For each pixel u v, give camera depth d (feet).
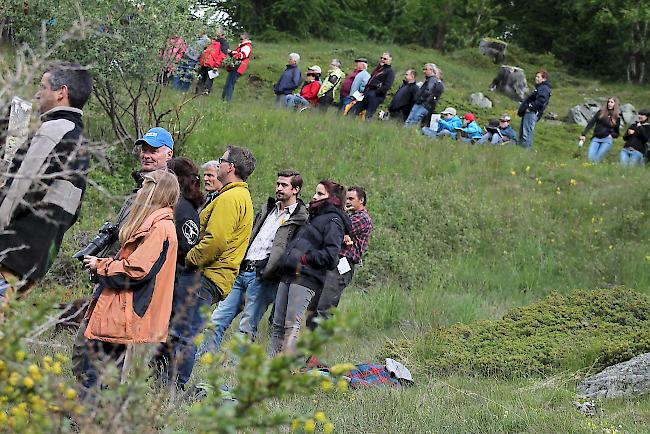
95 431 20.92
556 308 63.98
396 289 77.61
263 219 53.88
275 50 220.64
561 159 127.85
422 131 128.06
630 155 131.54
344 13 263.08
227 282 46.42
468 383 52.11
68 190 32.19
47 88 32.63
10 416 20.99
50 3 77.97
